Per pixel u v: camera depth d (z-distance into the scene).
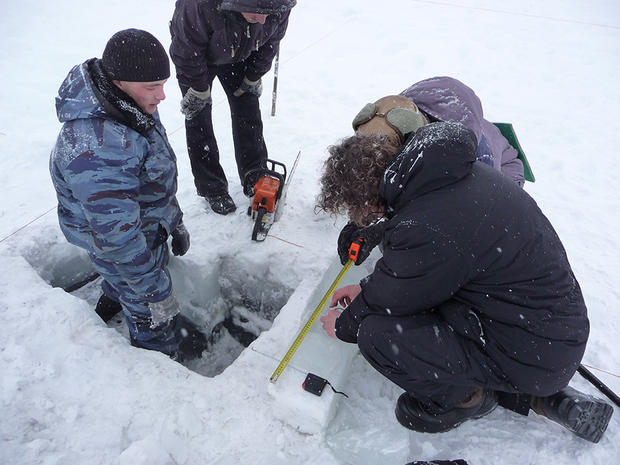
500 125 2.67
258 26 2.35
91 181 1.66
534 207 1.58
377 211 1.62
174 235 2.42
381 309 1.70
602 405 1.78
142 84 1.67
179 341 2.53
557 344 1.55
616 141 4.62
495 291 1.53
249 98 2.89
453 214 1.43
